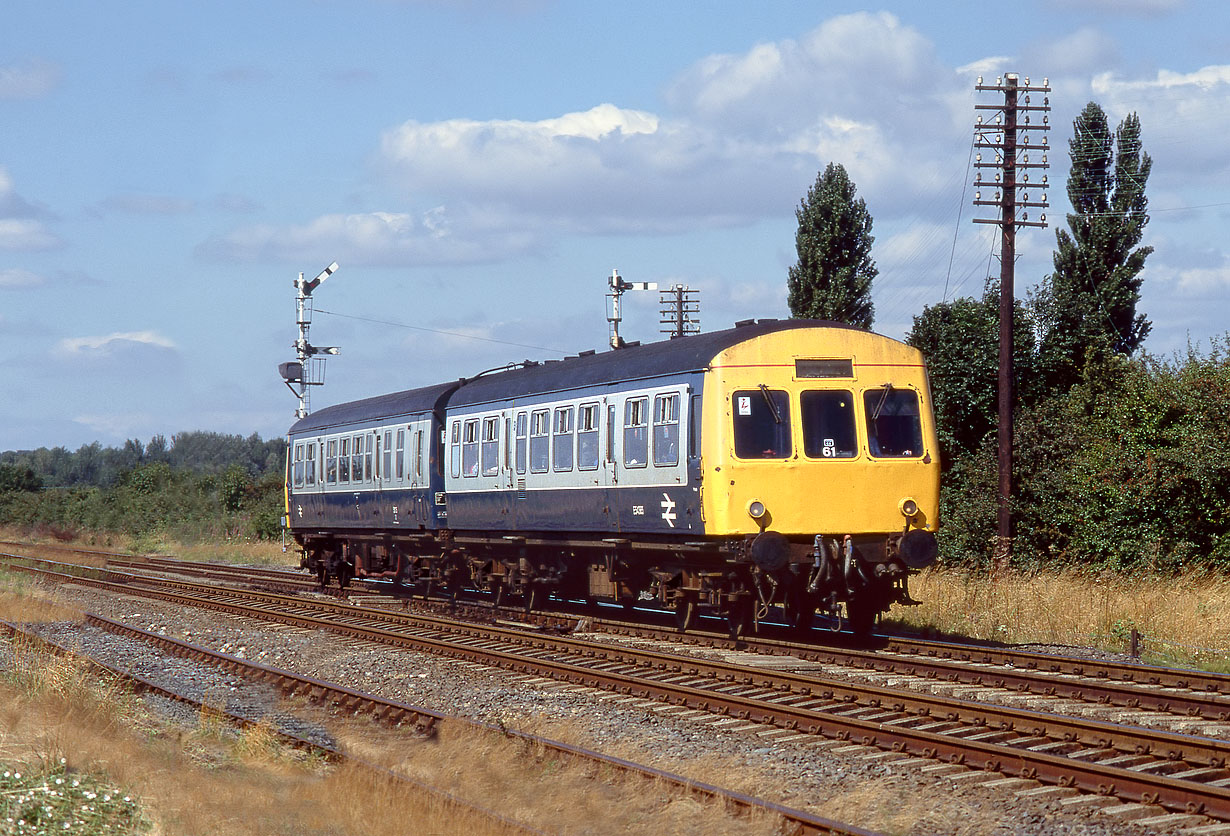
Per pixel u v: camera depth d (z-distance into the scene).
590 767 12.76
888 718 15.09
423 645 22.66
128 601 33.50
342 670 21.06
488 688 18.41
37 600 31.78
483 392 29.72
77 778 12.10
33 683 17.20
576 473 25.42
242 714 17.00
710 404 21.36
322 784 12.37
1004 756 12.41
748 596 22.28
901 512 21.86
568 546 26.55
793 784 12.36
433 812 11.10
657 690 17.03
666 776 12.01
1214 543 31.89
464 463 30.22
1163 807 10.95
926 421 22.33
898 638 21.73
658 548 23.02
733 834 10.54
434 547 32.81
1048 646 22.27
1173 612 23.62
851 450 21.69
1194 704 15.39
